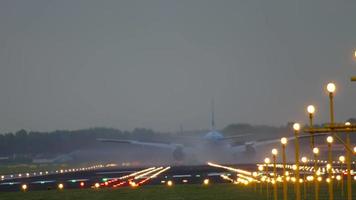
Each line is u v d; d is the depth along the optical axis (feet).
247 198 331.36
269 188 397.80
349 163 176.04
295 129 210.38
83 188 456.45
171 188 420.77
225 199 330.95
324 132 177.27
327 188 382.83
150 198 351.46
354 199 308.19
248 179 466.29
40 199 369.50
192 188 416.05
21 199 374.84
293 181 440.86
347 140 176.45
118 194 386.32
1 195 411.13
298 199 208.95
